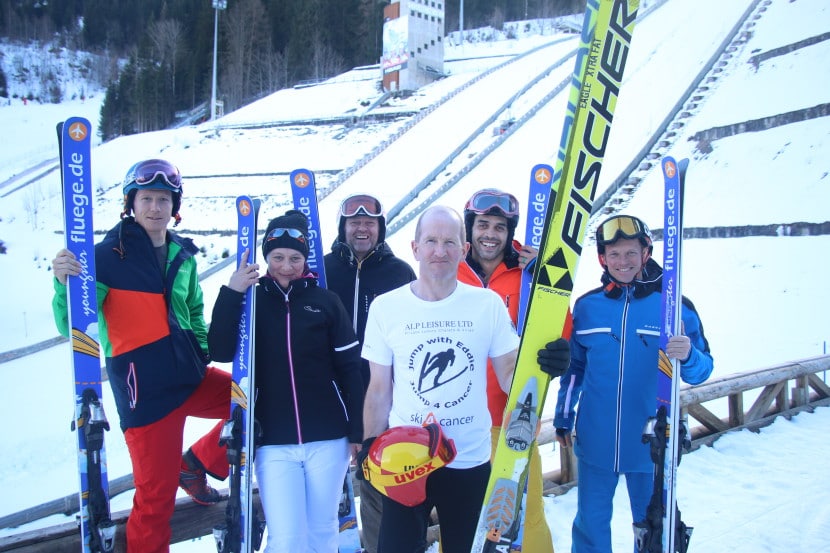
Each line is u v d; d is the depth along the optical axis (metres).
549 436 4.00
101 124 54.53
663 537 2.36
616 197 18.33
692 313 2.58
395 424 2.21
